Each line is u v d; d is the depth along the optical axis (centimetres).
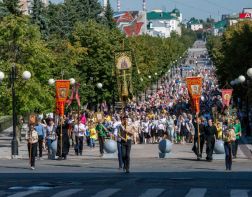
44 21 9956
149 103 12244
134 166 3888
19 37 6412
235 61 10406
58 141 4656
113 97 9594
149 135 6700
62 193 2255
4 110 6481
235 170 3497
